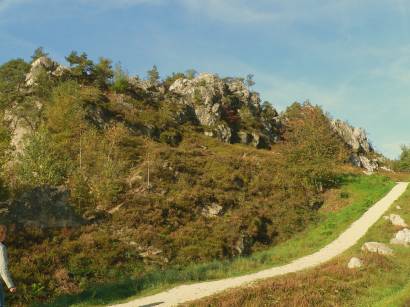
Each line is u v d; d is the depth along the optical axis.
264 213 41.59
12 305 18.67
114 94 84.06
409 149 108.88
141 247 28.98
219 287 20.02
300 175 53.56
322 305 16.52
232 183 46.72
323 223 42.72
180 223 34.78
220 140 91.31
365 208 45.62
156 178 42.19
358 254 27.09
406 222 38.06
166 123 80.38
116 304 17.81
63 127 53.56
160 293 19.41
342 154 64.56
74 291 21.19
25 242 24.27
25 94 71.19
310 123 63.81
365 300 17.72
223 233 34.22
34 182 30.92
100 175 38.97
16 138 55.47
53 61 86.06
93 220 30.64
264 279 21.41
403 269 23.73
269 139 106.69
